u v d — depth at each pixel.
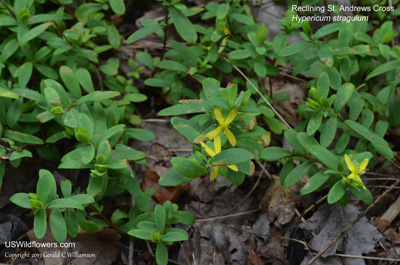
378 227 0.67
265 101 0.70
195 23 0.78
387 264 0.66
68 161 0.62
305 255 0.66
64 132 0.67
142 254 0.67
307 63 0.68
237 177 0.64
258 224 0.68
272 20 0.78
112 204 0.69
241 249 0.67
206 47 0.72
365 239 0.66
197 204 0.70
